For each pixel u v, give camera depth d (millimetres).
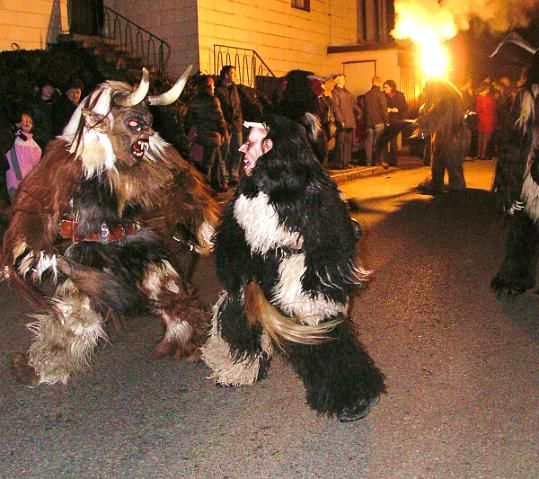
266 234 3453
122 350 5184
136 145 4035
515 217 6098
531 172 5703
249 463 3627
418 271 7254
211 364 4402
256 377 4371
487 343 5195
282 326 3521
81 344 4398
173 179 4320
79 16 14602
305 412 4145
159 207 4359
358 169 15250
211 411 4195
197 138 11352
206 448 3785
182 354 4871
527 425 3939
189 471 3570
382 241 8695
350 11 20219
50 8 13602
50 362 4434
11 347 5336
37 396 4445
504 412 4098
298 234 3467
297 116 3879
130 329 5641
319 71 18938
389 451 3697
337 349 3635
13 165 8703
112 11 14742
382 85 17078
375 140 15727
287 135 3410
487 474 3471
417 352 5047
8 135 8805
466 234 9078
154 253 4371
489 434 3850
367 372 3695
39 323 4484
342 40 19938
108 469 3609
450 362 4852
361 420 4023
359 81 18938
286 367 4773
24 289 4156
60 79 12148
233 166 12234
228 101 11836
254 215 3455
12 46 12992
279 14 17031
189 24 14578
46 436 3957
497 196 5922
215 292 6703
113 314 4406
